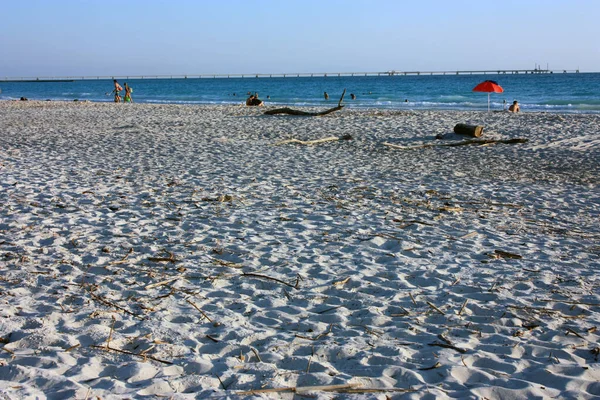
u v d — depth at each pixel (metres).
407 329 4.42
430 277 5.64
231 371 3.65
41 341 4.11
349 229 7.30
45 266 5.88
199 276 5.59
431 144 15.77
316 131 18.70
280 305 4.94
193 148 14.88
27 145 15.49
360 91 66.38
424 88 71.75
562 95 50.72
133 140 16.48
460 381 3.57
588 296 5.13
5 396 3.24
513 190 10.01
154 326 4.41
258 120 22.38
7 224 7.44
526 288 5.35
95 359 3.84
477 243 6.80
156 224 7.54
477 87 23.17
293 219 7.79
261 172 11.46
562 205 8.91
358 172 11.62
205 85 103.62
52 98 63.62
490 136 17.33
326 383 3.50
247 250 6.42
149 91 78.31
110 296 5.07
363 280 5.53
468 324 4.52
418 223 7.60
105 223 7.57
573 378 3.57
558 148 15.12
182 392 3.39
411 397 3.30
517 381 3.55
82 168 11.86
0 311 4.68
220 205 8.59
